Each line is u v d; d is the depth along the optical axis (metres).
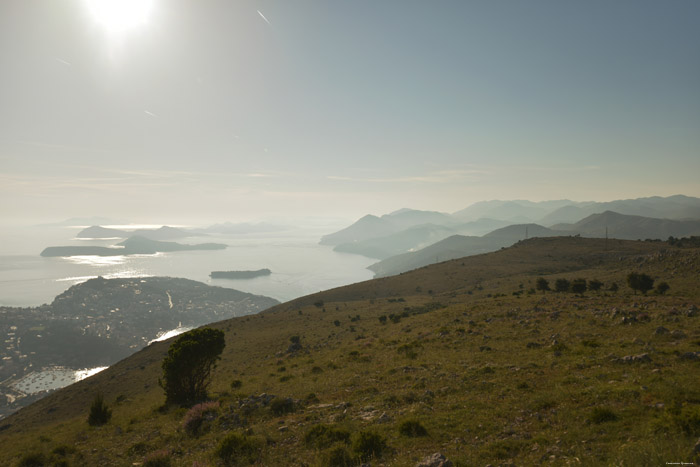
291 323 117.25
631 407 14.71
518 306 57.75
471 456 12.90
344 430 17.02
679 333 27.81
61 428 38.69
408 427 16.20
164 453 19.02
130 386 78.56
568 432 13.51
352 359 40.12
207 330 36.59
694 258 102.50
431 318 63.91
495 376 23.47
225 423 22.91
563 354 26.80
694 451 10.01
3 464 24.27
